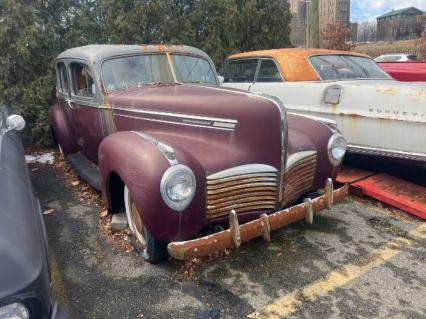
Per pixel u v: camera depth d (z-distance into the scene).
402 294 2.93
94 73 4.21
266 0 8.41
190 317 2.73
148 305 2.86
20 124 3.22
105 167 3.33
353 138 4.76
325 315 2.73
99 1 7.50
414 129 4.21
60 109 5.62
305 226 3.96
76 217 4.23
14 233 1.94
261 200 3.24
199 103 3.41
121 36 7.54
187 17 7.94
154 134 3.50
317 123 3.95
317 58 5.61
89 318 2.74
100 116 4.28
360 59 5.93
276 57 5.75
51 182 5.34
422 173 5.01
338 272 3.20
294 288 3.01
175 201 2.77
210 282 3.09
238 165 3.10
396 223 4.04
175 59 4.59
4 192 2.24
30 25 6.55
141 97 3.84
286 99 5.46
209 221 3.04
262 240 3.68
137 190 2.83
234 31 8.01
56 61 5.36
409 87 4.26
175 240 2.91
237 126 3.19
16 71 6.80
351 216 4.20
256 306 2.83
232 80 6.48
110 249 3.57
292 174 3.42
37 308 1.79
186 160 2.88
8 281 1.72
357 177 4.88
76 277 3.19
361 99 4.61
